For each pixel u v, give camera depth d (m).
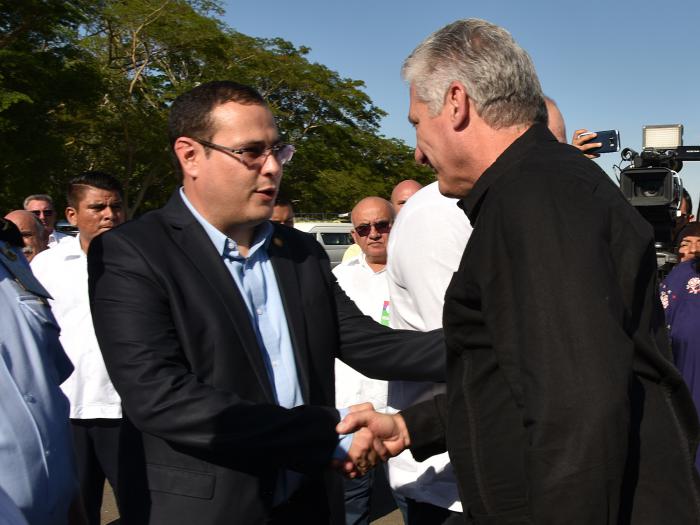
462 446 1.46
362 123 37.25
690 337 3.71
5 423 1.63
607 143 3.14
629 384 1.21
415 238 2.17
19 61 17.19
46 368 1.81
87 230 3.65
